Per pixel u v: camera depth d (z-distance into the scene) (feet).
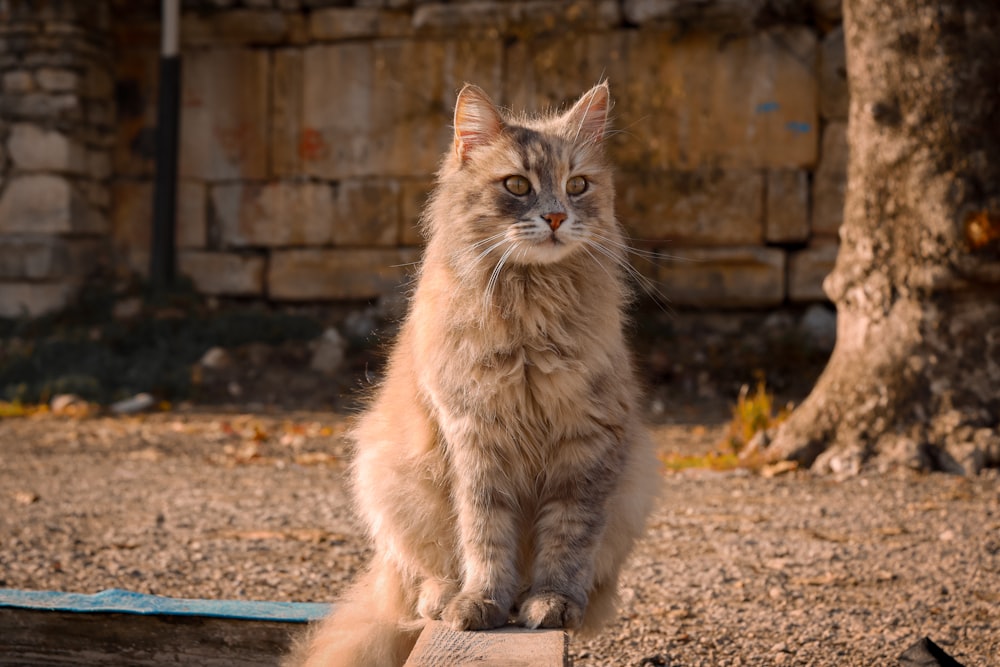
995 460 24.76
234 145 48.19
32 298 45.42
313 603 14.16
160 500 24.53
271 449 31.35
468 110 13.60
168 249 46.91
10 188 45.62
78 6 45.44
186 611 13.55
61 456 30.09
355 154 47.29
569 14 44.11
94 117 47.26
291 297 47.65
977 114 25.08
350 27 46.85
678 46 44.21
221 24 47.73
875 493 23.68
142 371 41.11
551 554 12.53
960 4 25.04
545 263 12.68
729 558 19.53
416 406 13.14
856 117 26.63
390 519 13.29
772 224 43.98
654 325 43.60
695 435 32.27
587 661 14.76
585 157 13.57
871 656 14.69
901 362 25.63
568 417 12.47
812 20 43.88
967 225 24.91
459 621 11.52
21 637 13.62
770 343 41.65
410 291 14.88
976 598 16.96
